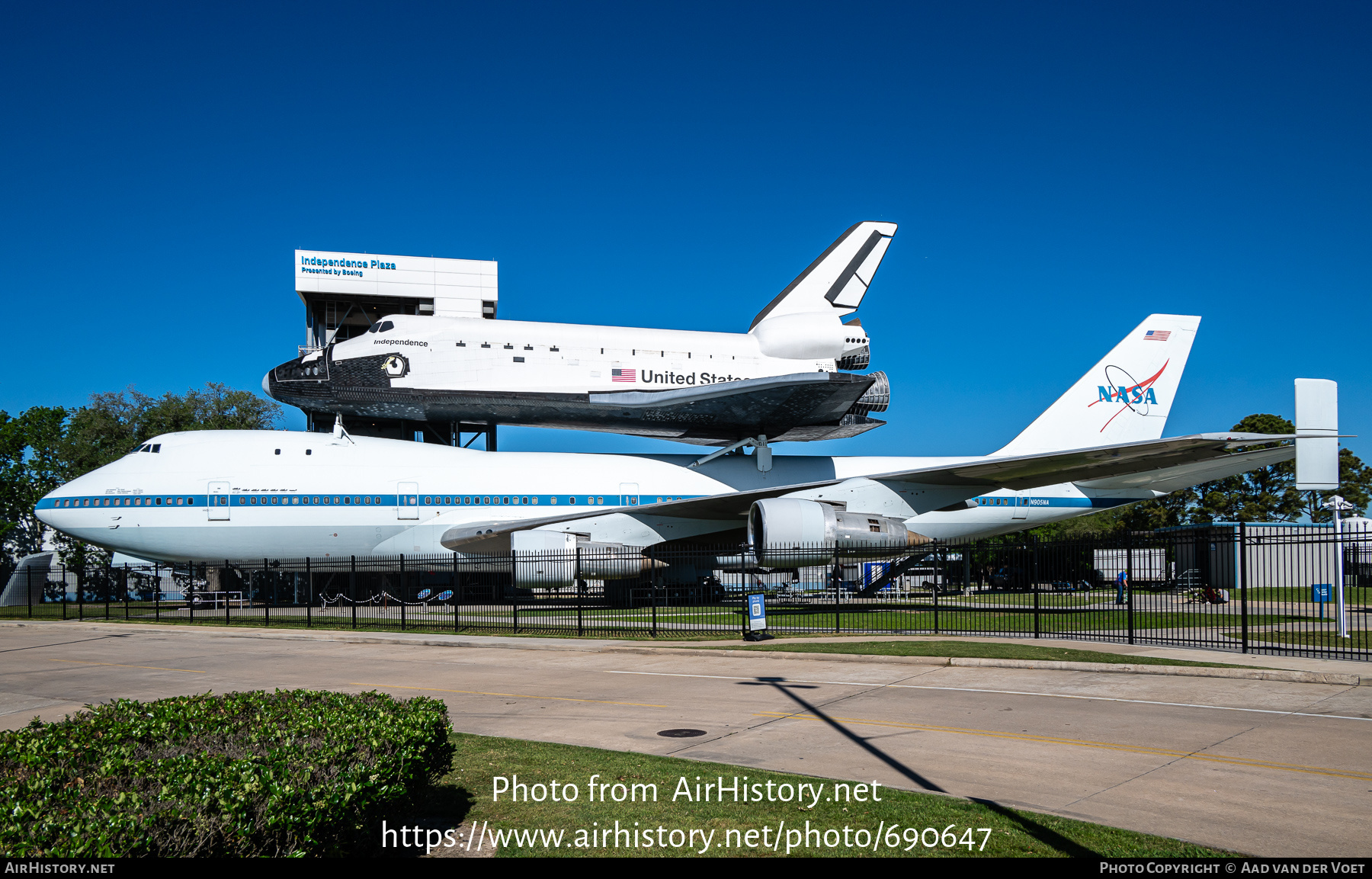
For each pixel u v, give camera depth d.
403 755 5.56
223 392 53.84
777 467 32.59
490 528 27.55
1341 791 6.59
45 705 11.95
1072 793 6.63
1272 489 69.69
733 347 32.78
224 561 28.86
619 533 27.39
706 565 32.59
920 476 26.20
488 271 35.75
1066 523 69.62
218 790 4.39
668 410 31.09
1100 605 29.33
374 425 34.62
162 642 20.97
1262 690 11.13
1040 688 11.44
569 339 31.02
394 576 36.12
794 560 23.78
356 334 39.19
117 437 50.59
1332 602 31.30
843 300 36.09
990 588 40.56
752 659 14.91
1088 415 31.94
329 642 20.23
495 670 14.45
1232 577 39.44
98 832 3.80
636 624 21.88
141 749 5.57
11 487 52.44
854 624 20.58
